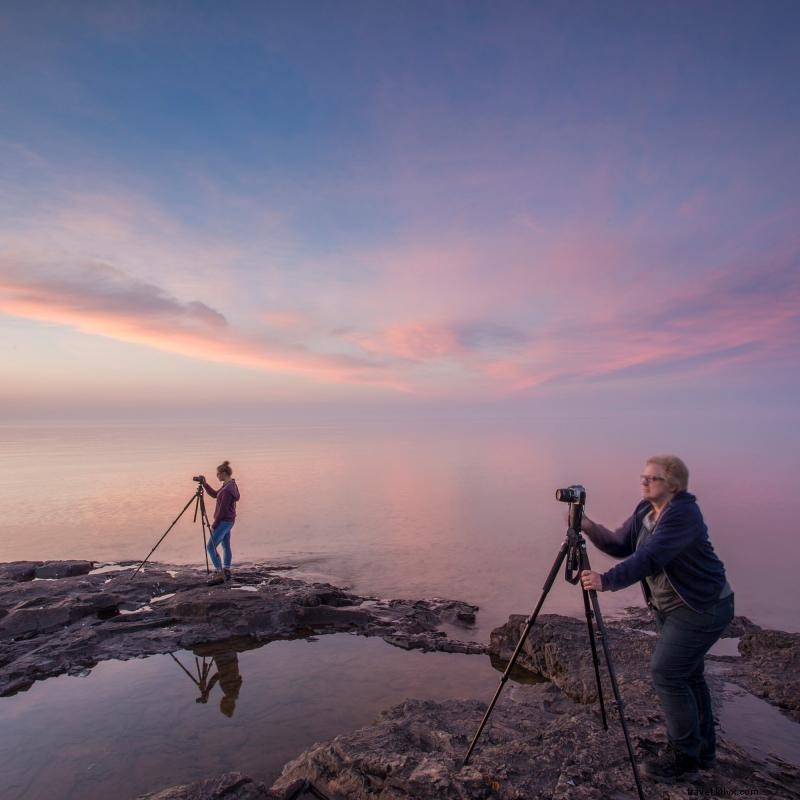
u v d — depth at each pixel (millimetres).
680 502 3703
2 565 12070
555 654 7090
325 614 9227
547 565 14125
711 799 3533
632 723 4695
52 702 6363
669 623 3750
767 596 11805
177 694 6582
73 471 44281
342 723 5840
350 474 42438
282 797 3910
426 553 15406
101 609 9336
